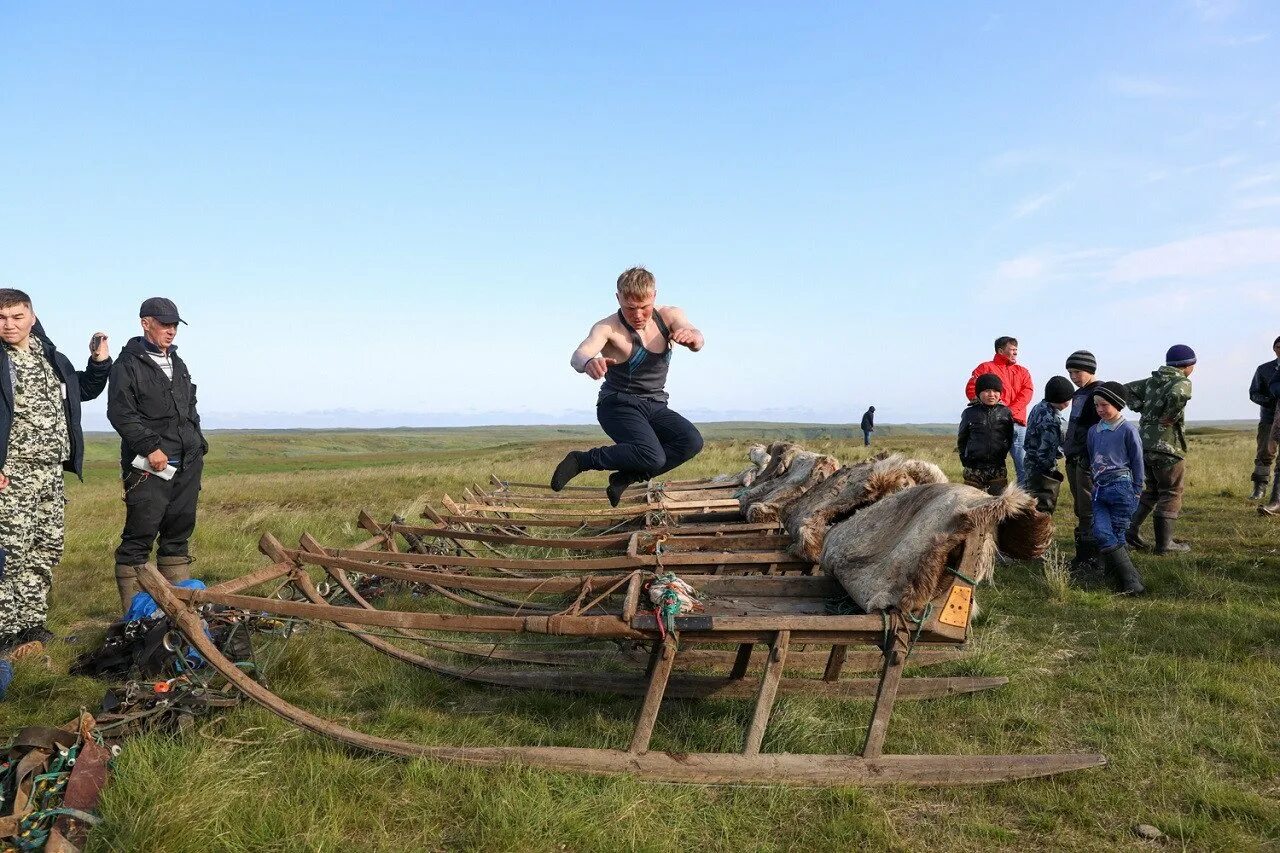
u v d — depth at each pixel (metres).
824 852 3.26
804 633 3.96
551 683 5.07
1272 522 10.20
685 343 5.66
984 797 3.71
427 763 3.88
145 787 3.38
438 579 5.12
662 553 6.04
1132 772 3.91
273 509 13.51
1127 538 8.86
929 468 5.61
